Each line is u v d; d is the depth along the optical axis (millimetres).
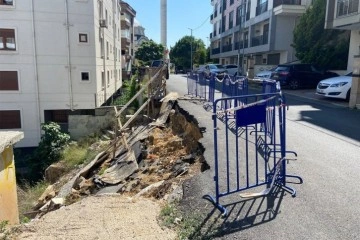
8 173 3574
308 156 5539
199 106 10773
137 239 3137
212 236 3105
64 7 16781
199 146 6309
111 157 9398
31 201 8539
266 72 21750
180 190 4238
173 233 3232
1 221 3385
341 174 4652
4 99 16984
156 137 9125
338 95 13227
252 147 6027
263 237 3053
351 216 3408
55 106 17594
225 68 32469
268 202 3758
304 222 3297
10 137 3494
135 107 14992
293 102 13336
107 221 3543
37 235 3287
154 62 29469
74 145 14109
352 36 17953
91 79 17812
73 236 3238
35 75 17031
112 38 25891
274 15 27172
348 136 7082
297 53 22812
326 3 18844
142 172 6879
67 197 6898
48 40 16875
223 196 3934
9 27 16328
